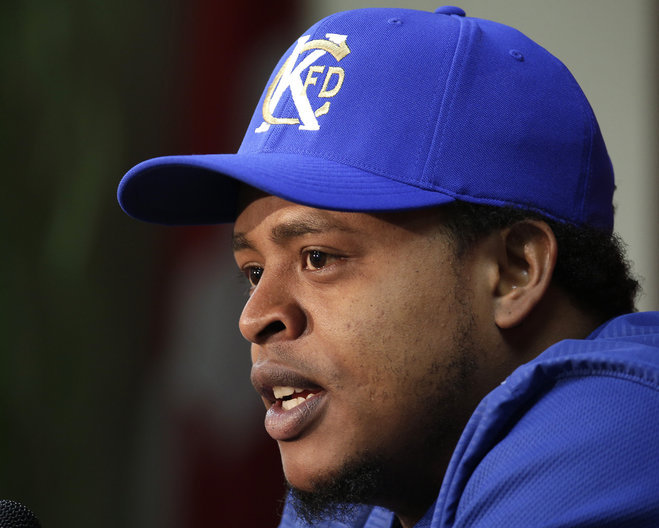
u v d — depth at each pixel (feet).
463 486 9.23
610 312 11.41
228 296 34.63
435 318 10.19
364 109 10.56
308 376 10.20
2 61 34.96
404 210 10.05
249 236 10.80
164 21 35.96
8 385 34.73
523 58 11.07
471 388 10.30
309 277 10.36
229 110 35.45
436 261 10.24
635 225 27.94
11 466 34.58
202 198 12.42
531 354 10.64
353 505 11.14
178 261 35.60
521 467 8.62
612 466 8.43
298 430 10.25
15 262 34.96
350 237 10.19
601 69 28.78
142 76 35.83
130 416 35.24
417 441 10.22
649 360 9.04
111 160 35.58
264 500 33.78
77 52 35.40
